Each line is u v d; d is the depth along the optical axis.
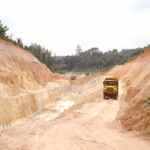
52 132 8.04
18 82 23.55
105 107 16.50
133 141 5.88
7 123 14.97
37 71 38.19
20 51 36.38
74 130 8.37
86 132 7.92
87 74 74.31
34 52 60.38
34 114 21.03
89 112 14.80
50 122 11.29
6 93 18.17
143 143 5.55
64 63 136.88
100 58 129.38
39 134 7.65
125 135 6.85
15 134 7.65
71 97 40.03
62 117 14.20
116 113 13.55
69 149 5.58
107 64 116.50
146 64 23.94
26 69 31.23
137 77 24.44
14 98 18.36
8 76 20.53
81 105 19.48
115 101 19.22
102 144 5.94
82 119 12.25
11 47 32.31
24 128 9.02
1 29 32.62
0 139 6.76
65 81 52.50
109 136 6.96
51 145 6.04
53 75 48.34
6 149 5.53
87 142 6.28
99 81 41.62
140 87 16.42
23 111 19.03
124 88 26.94
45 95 29.00
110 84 20.75
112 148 5.45
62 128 8.91
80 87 55.88
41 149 5.63
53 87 38.44
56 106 27.67
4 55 26.91
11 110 16.66
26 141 6.53
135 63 34.81
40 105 25.34
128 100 16.89
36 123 10.80
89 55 141.25
